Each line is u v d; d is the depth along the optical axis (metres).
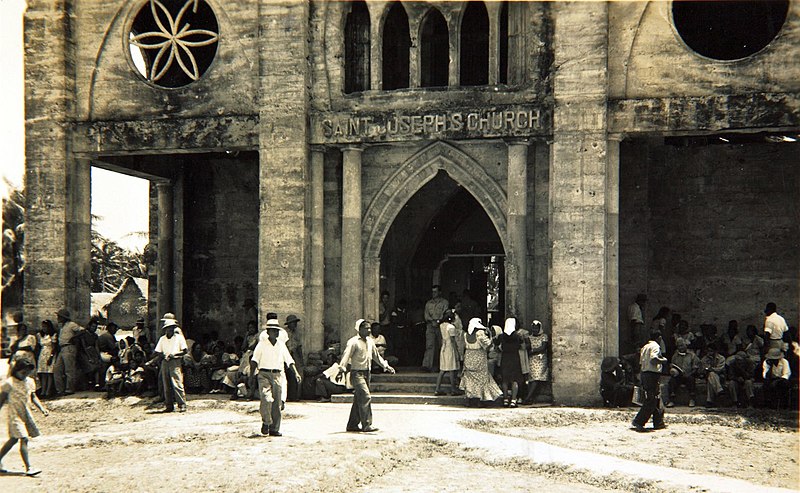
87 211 24.27
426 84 24.09
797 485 11.85
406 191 22.47
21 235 36.91
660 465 13.30
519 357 19.95
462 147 21.97
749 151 24.48
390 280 26.19
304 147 22.14
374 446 14.68
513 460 13.66
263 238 22.19
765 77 19.83
